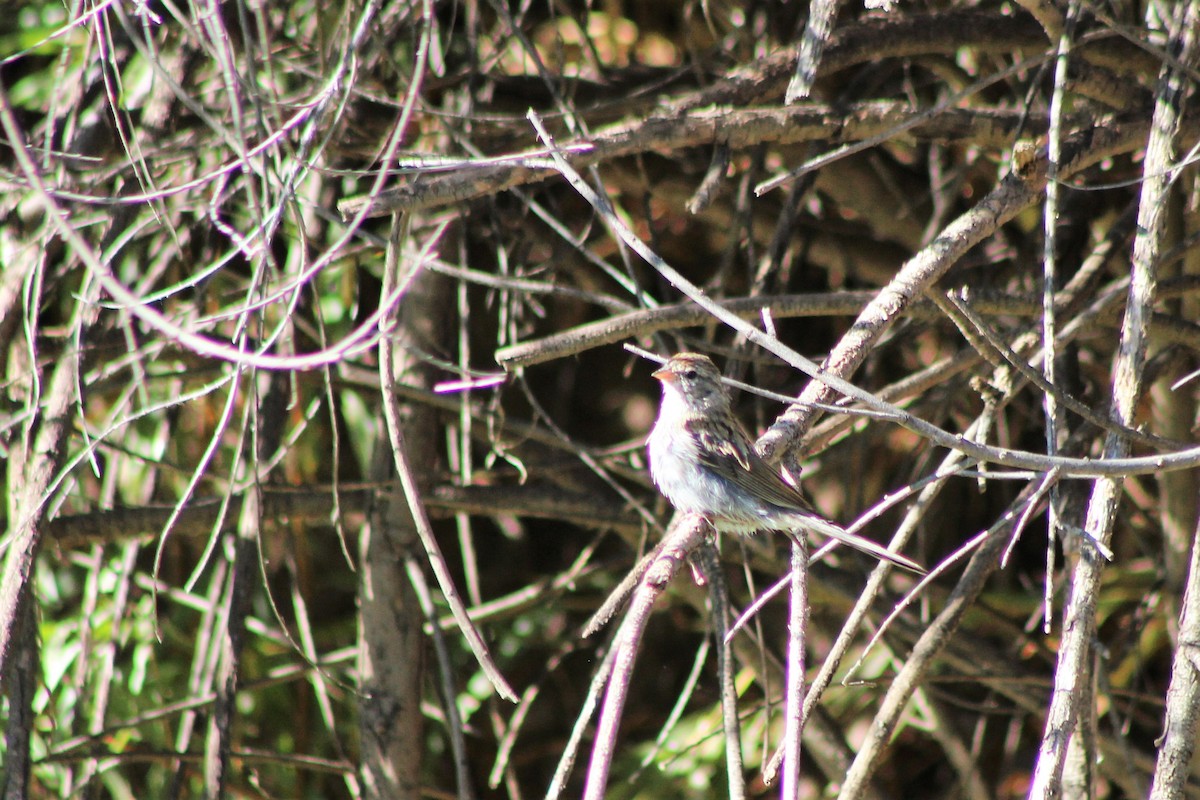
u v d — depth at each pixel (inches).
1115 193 481.7
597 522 486.6
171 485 532.7
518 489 479.2
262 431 428.8
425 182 313.7
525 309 595.8
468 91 438.9
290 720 554.3
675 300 549.6
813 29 332.5
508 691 254.5
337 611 627.5
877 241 558.9
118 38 418.6
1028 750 590.9
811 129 346.6
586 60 547.5
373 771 452.4
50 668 498.0
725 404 360.5
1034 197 321.4
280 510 462.9
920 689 481.1
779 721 548.7
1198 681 257.9
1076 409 262.8
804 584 259.1
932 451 443.2
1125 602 553.0
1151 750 513.7
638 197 556.4
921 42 399.9
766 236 548.7
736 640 509.7
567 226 550.0
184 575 565.3
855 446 503.2
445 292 481.4
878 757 316.8
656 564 253.0
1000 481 555.2
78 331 357.1
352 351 233.8
